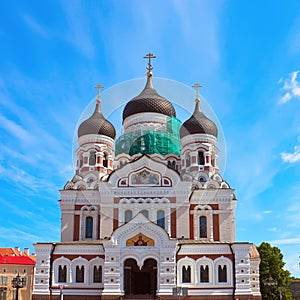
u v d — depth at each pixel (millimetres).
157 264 60969
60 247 64250
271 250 93500
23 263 103250
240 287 60938
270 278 81938
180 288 47594
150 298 59719
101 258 63719
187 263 62281
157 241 61438
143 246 61375
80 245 64062
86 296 62375
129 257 61188
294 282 108750
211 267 62094
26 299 101688
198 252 62625
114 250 61281
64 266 63750
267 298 89938
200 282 61688
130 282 62906
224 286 61281
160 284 60031
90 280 63062
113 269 60688
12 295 101000
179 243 62812
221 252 62594
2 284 100438
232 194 70000
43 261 63406
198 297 60781
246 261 61906
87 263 63594
